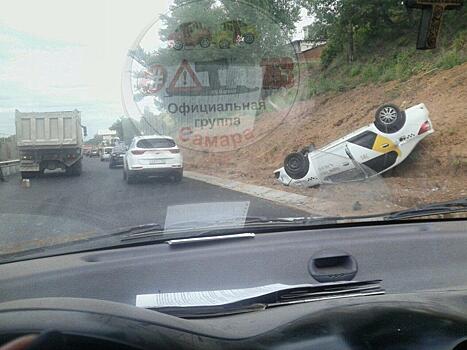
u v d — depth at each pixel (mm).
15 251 3760
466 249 4094
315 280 3639
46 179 4500
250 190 4289
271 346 2082
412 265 3906
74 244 3811
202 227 3961
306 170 4621
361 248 3951
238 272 3660
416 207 4703
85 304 2102
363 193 4922
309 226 4133
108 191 4309
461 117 6273
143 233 3877
